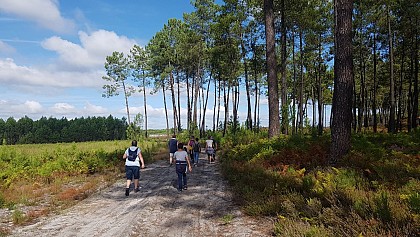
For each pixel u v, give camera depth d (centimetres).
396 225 490
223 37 3747
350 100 1033
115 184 1308
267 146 1534
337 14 1060
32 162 1769
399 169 828
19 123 10975
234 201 908
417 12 2286
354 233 506
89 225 716
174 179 1420
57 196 1047
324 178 814
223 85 4622
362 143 1220
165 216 787
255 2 2980
